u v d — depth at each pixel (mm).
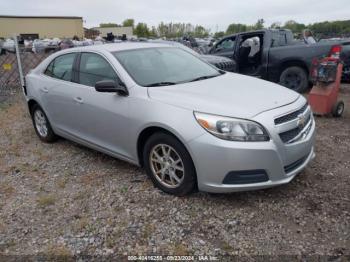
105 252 2887
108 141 4156
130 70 3959
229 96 3482
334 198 3465
